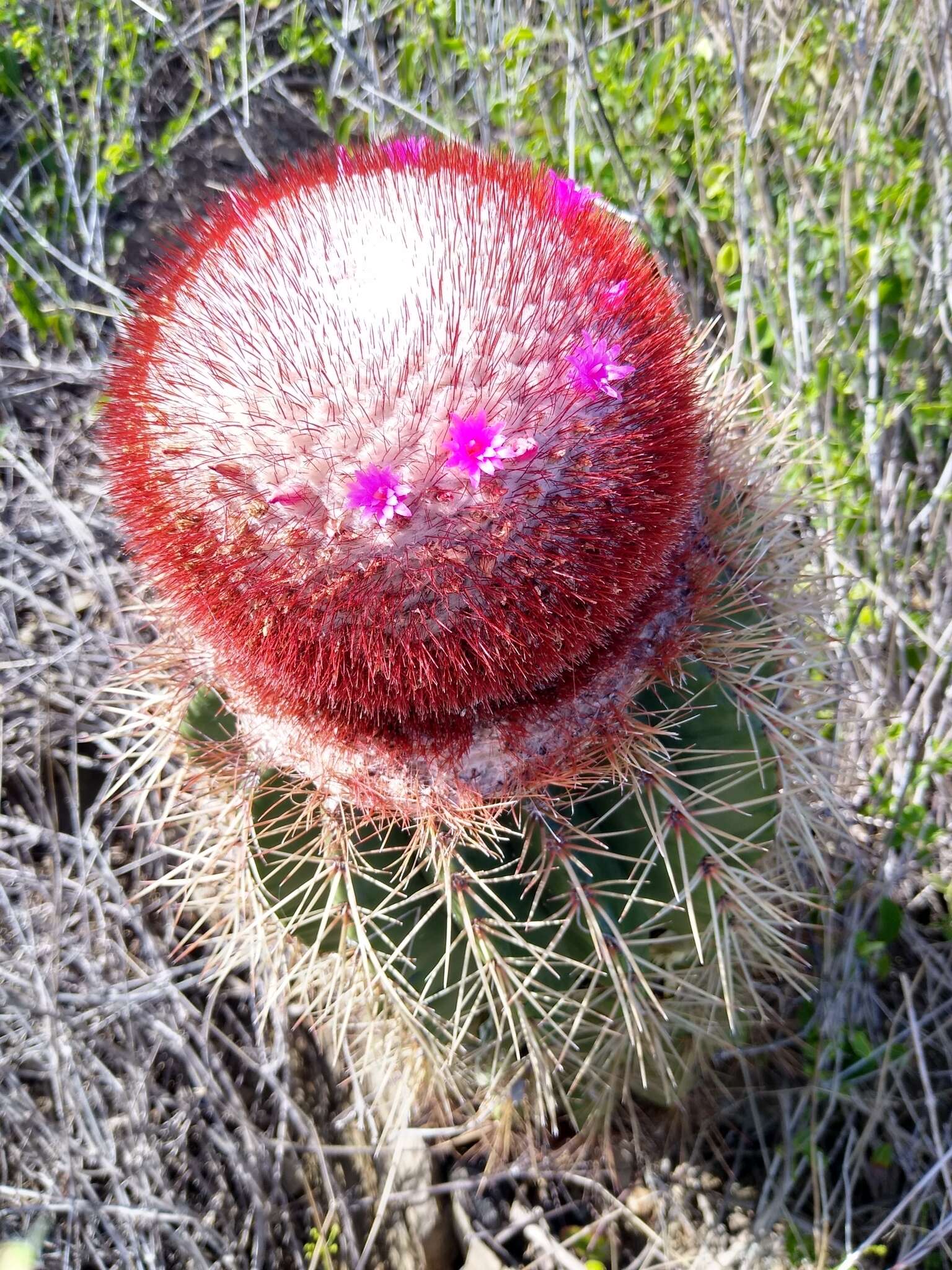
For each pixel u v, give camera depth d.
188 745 0.21
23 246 0.39
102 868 0.30
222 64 0.44
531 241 0.17
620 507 0.17
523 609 0.16
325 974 0.22
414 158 0.20
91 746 0.33
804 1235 0.26
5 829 0.31
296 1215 0.28
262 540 0.16
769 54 0.37
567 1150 0.27
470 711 0.18
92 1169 0.27
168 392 0.18
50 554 0.35
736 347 0.32
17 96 0.41
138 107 0.42
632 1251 0.27
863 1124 0.28
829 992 0.28
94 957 0.30
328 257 0.17
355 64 0.39
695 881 0.19
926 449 0.34
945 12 0.32
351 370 0.16
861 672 0.32
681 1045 0.24
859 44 0.34
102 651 0.33
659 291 0.19
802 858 0.29
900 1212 0.25
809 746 0.24
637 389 0.17
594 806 0.20
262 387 0.16
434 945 0.20
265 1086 0.29
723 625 0.20
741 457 0.22
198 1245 0.27
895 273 0.35
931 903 0.30
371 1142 0.28
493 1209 0.27
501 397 0.16
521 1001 0.20
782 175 0.38
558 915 0.19
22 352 0.39
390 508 0.15
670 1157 0.28
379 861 0.19
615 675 0.19
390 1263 0.27
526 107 0.40
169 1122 0.28
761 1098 0.28
